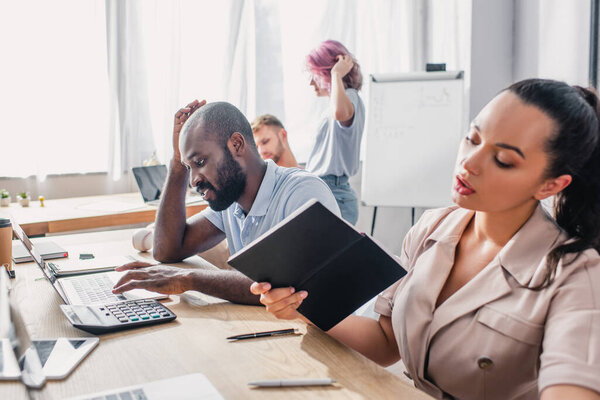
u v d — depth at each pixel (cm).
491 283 85
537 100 76
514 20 349
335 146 287
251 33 341
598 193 79
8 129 282
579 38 292
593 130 77
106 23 300
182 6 317
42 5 283
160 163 321
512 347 81
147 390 71
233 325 98
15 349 72
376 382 76
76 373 78
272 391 73
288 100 359
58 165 296
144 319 97
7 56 278
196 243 148
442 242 95
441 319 88
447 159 334
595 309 72
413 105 338
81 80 297
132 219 243
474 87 349
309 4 354
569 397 65
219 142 118
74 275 133
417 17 374
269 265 86
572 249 78
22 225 215
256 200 125
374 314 136
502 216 87
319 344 89
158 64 315
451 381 88
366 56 372
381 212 389
